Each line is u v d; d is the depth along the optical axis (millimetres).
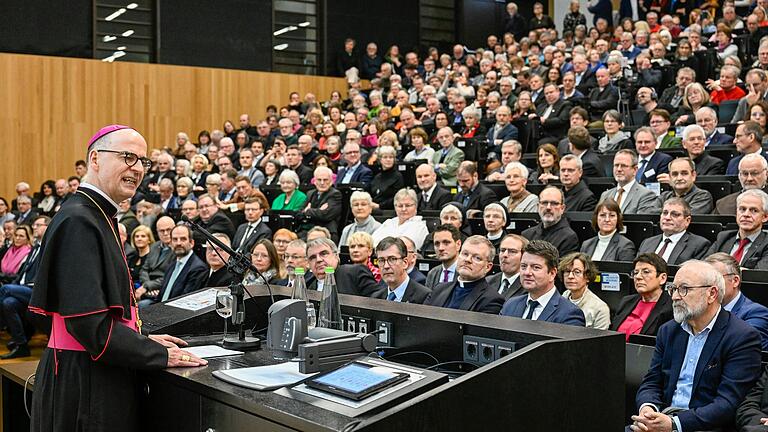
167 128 15516
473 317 2865
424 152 9797
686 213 5434
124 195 2838
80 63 14742
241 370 2604
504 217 6340
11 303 8156
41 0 14523
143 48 15500
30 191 14289
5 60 14133
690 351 3604
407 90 15477
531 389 2281
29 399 3754
